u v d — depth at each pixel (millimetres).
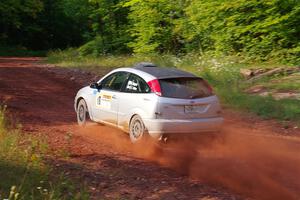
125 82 10664
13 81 21734
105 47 33281
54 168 8219
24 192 6793
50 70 25922
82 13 35750
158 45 27406
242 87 16750
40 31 58688
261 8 21156
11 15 53719
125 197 6980
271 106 13703
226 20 22297
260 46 21125
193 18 23859
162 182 7727
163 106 9531
